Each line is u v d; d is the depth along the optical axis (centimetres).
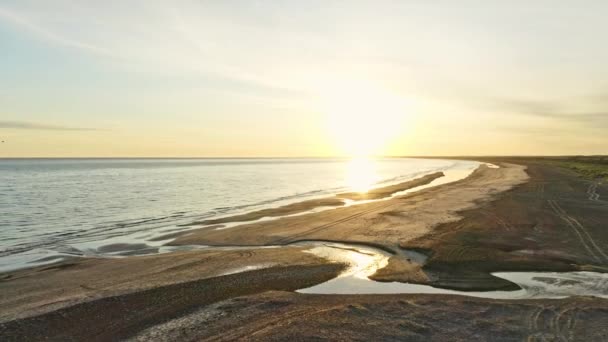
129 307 1084
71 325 977
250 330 927
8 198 3781
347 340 861
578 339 859
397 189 4547
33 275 1395
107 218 2705
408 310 1023
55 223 2516
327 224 2298
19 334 924
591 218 2297
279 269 1455
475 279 1332
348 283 1320
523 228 2036
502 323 941
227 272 1412
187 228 2317
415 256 1625
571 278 1334
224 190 4700
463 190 4053
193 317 1020
